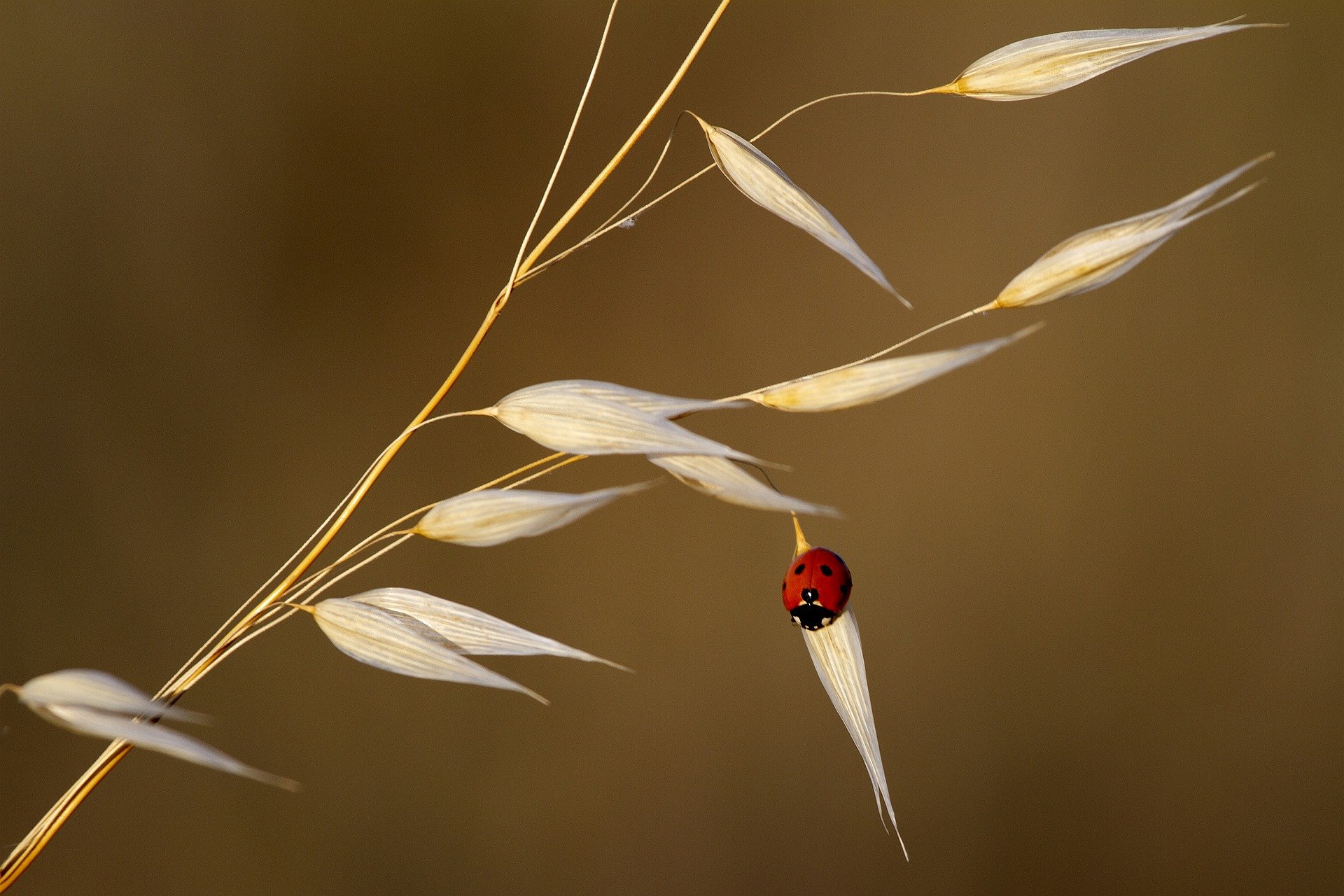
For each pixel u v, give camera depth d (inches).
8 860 21.1
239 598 41.4
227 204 41.3
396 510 43.0
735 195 45.0
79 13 39.5
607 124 43.8
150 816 39.3
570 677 44.0
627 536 44.9
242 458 41.7
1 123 38.8
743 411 45.6
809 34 45.0
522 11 42.8
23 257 39.1
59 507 39.4
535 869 42.9
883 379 21.1
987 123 46.3
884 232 46.3
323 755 41.3
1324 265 47.7
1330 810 46.3
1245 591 47.4
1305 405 47.7
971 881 45.3
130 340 40.4
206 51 40.8
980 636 46.5
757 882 44.2
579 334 44.3
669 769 44.3
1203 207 47.7
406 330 43.1
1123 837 46.3
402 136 42.4
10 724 38.1
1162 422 47.6
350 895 41.1
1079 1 45.8
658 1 43.8
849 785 44.8
